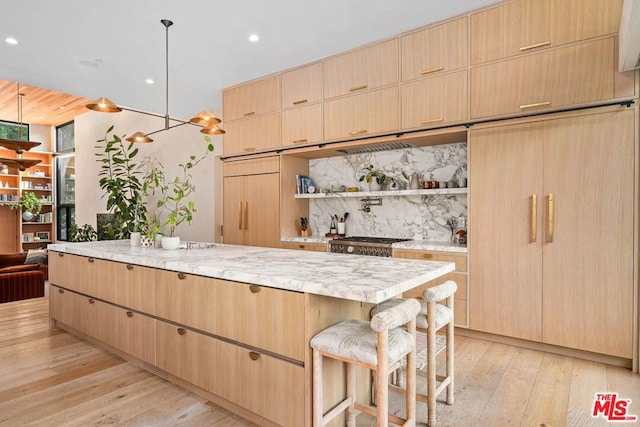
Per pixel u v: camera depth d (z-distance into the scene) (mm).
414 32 3674
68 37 3668
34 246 10242
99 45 3850
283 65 4504
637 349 2691
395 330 1843
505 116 3186
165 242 3205
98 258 3152
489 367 2797
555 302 2994
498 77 3225
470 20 3357
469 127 3373
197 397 2389
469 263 3379
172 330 2512
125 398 2383
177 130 7035
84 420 2139
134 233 3555
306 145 4477
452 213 4070
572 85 2908
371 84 3961
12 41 3738
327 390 1892
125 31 3561
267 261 2449
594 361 2896
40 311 4512
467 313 3391
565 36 2934
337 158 4906
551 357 2980
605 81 2785
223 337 2203
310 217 5137
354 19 3424
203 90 5371
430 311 2045
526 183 3111
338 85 4203
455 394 2398
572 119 2918
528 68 3088
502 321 3227
